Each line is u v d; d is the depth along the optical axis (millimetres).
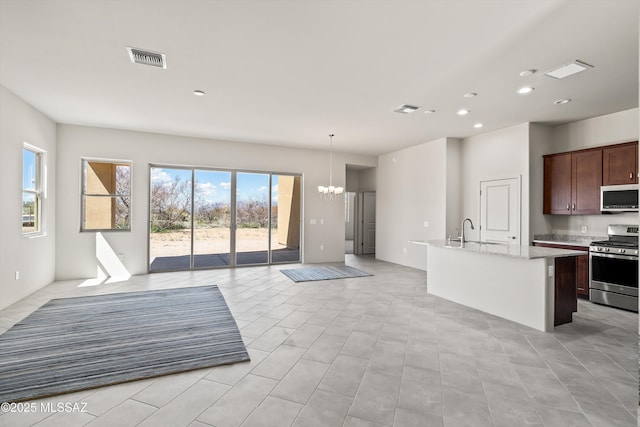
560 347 2941
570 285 3586
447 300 4461
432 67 3270
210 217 6723
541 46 2828
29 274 4570
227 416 1938
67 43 2844
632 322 3621
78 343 2945
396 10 2338
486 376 2420
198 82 3707
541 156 5305
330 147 7355
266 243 7238
